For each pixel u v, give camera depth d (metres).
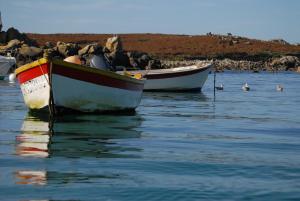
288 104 25.77
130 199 6.73
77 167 8.51
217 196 6.99
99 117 16.50
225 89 39.44
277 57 109.25
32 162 8.77
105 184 7.43
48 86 15.09
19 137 11.71
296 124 16.45
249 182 7.82
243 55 109.12
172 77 33.91
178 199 6.80
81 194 6.86
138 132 13.39
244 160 9.59
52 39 101.06
